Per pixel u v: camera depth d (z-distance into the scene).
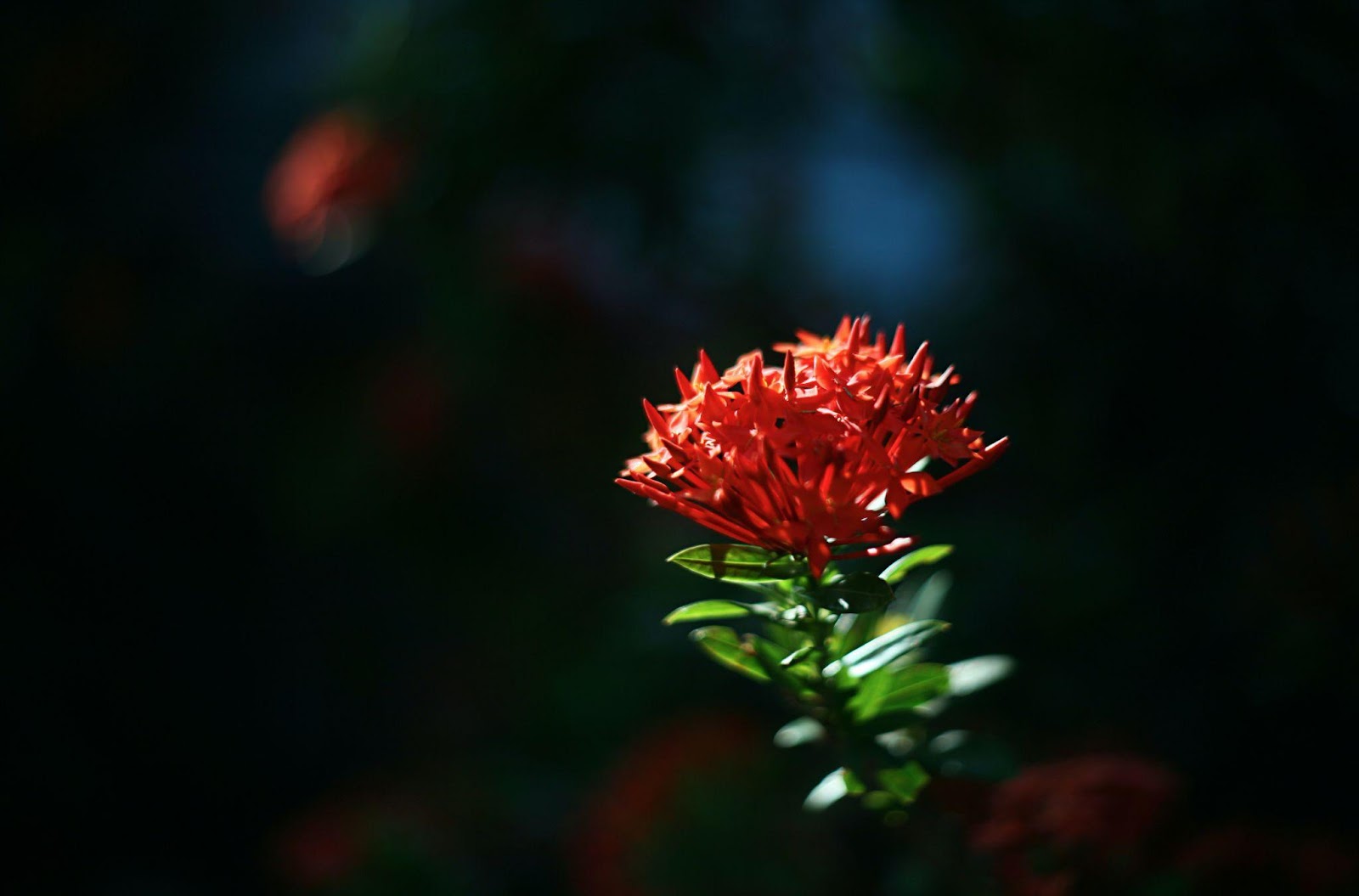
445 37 1.36
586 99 1.29
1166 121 0.93
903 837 0.94
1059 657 1.03
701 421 0.72
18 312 1.59
